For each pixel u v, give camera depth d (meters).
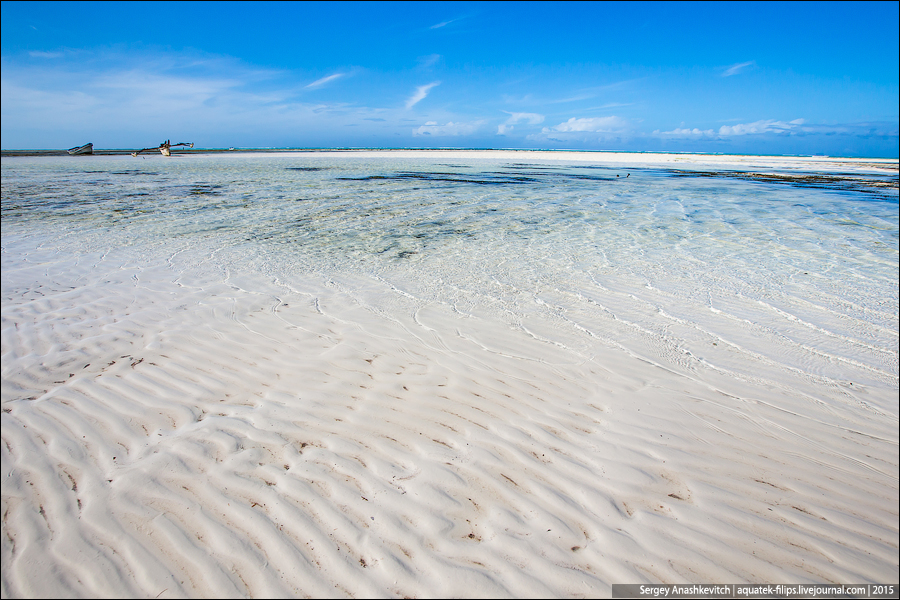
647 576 1.94
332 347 3.95
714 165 37.97
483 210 11.66
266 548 2.01
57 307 4.77
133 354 3.77
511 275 6.11
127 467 2.48
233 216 10.38
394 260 6.78
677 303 5.16
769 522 2.22
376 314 4.69
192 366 3.59
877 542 2.12
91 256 6.82
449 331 4.31
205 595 1.82
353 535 2.09
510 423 2.94
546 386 3.39
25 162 32.84
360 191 15.58
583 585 1.89
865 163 43.50
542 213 11.30
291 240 8.02
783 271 6.46
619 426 2.93
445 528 2.13
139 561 1.94
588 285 5.75
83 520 2.13
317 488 2.35
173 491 2.31
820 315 4.86
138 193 14.43
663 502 2.33
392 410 3.05
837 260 7.11
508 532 2.12
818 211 12.24
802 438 2.86
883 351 4.05
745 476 2.52
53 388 3.24
